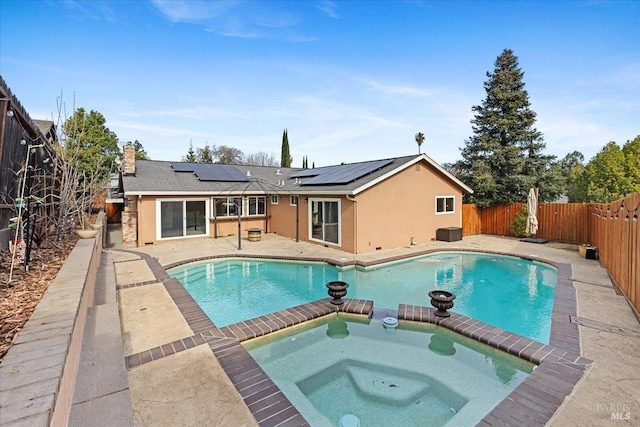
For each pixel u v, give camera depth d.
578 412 3.54
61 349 2.50
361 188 12.56
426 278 10.37
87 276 5.05
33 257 6.72
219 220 16.97
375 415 4.00
